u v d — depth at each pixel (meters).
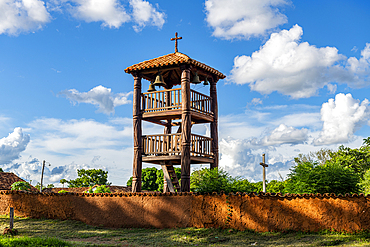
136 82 18.47
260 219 14.09
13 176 38.59
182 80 17.41
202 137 18.36
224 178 17.17
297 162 20.55
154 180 48.78
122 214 16.62
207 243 13.09
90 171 59.84
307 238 12.68
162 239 13.80
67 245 12.34
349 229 12.74
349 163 31.80
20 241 12.30
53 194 18.48
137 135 18.00
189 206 15.44
